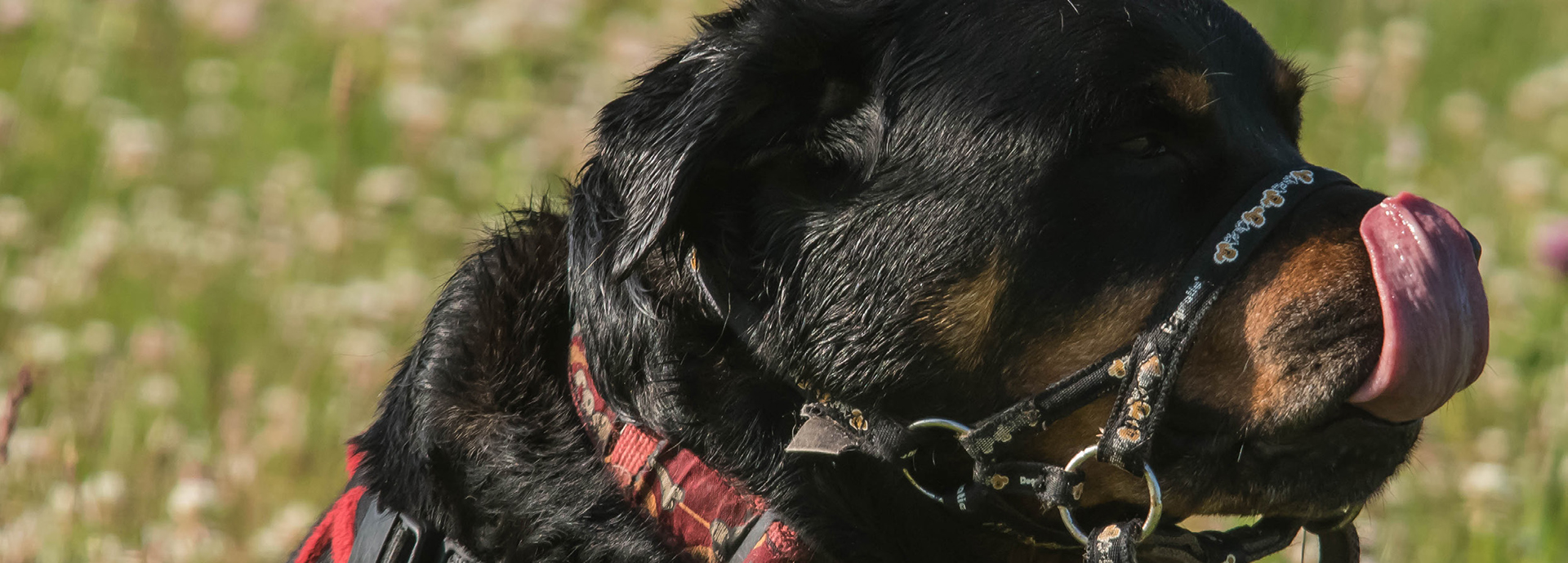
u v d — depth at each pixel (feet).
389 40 32.65
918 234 10.97
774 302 11.35
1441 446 18.48
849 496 11.53
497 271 12.51
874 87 11.36
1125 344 10.68
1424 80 33.09
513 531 11.62
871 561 11.64
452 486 11.88
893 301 11.03
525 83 31.01
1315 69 30.86
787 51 11.21
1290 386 10.47
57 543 16.58
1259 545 11.43
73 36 33.22
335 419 20.48
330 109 30.25
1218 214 10.75
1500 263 24.58
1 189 27.68
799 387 11.41
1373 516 17.39
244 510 18.30
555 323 12.06
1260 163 10.96
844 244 11.16
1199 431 10.90
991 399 11.07
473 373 12.14
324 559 12.60
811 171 11.48
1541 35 36.17
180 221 26.04
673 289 11.44
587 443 11.59
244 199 27.61
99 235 24.56
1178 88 10.85
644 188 10.80
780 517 11.34
